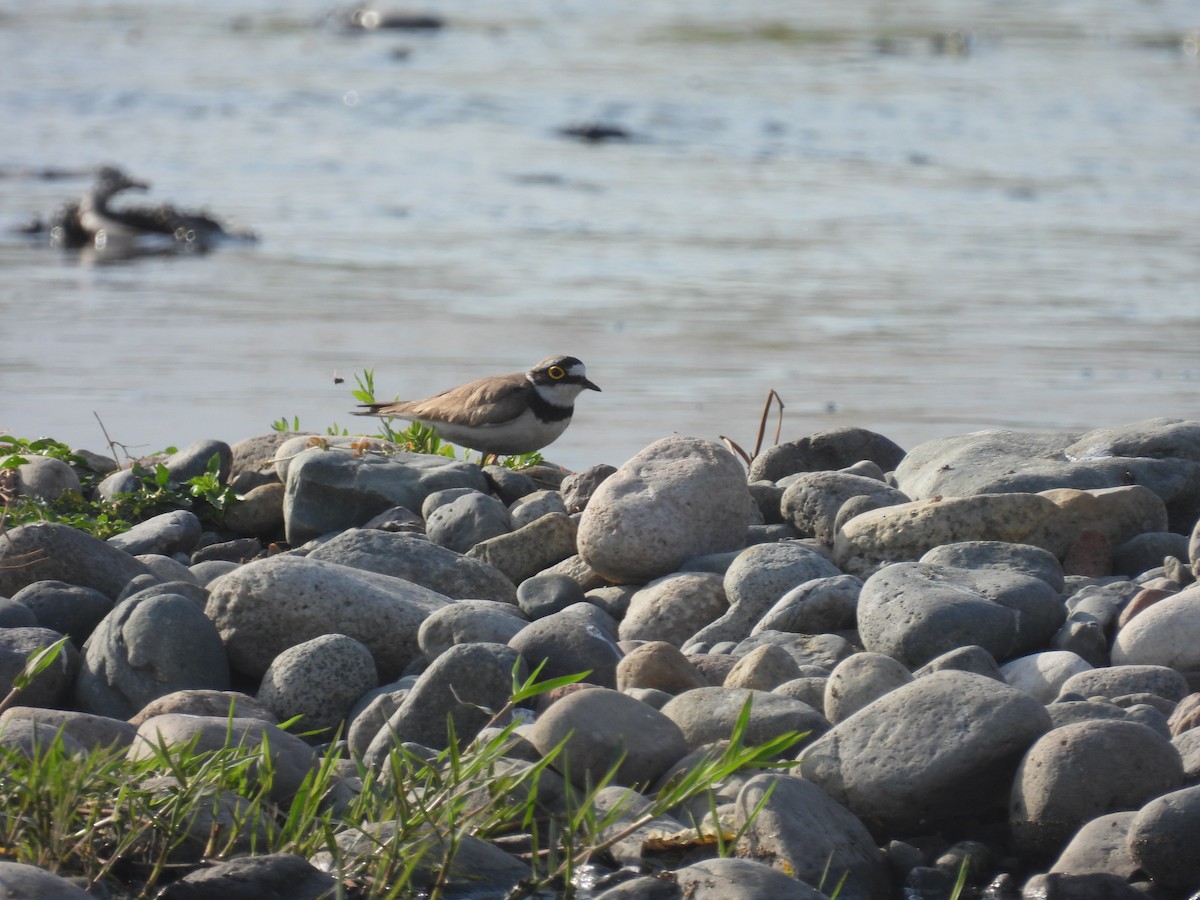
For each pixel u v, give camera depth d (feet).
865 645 28.35
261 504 38.88
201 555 36.60
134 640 28.14
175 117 162.61
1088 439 37.86
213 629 29.07
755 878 20.31
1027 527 32.50
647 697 25.57
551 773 23.34
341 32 242.58
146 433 58.90
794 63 203.62
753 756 21.93
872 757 22.81
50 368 69.97
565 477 40.01
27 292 89.04
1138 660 27.17
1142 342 75.31
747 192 121.70
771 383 67.67
